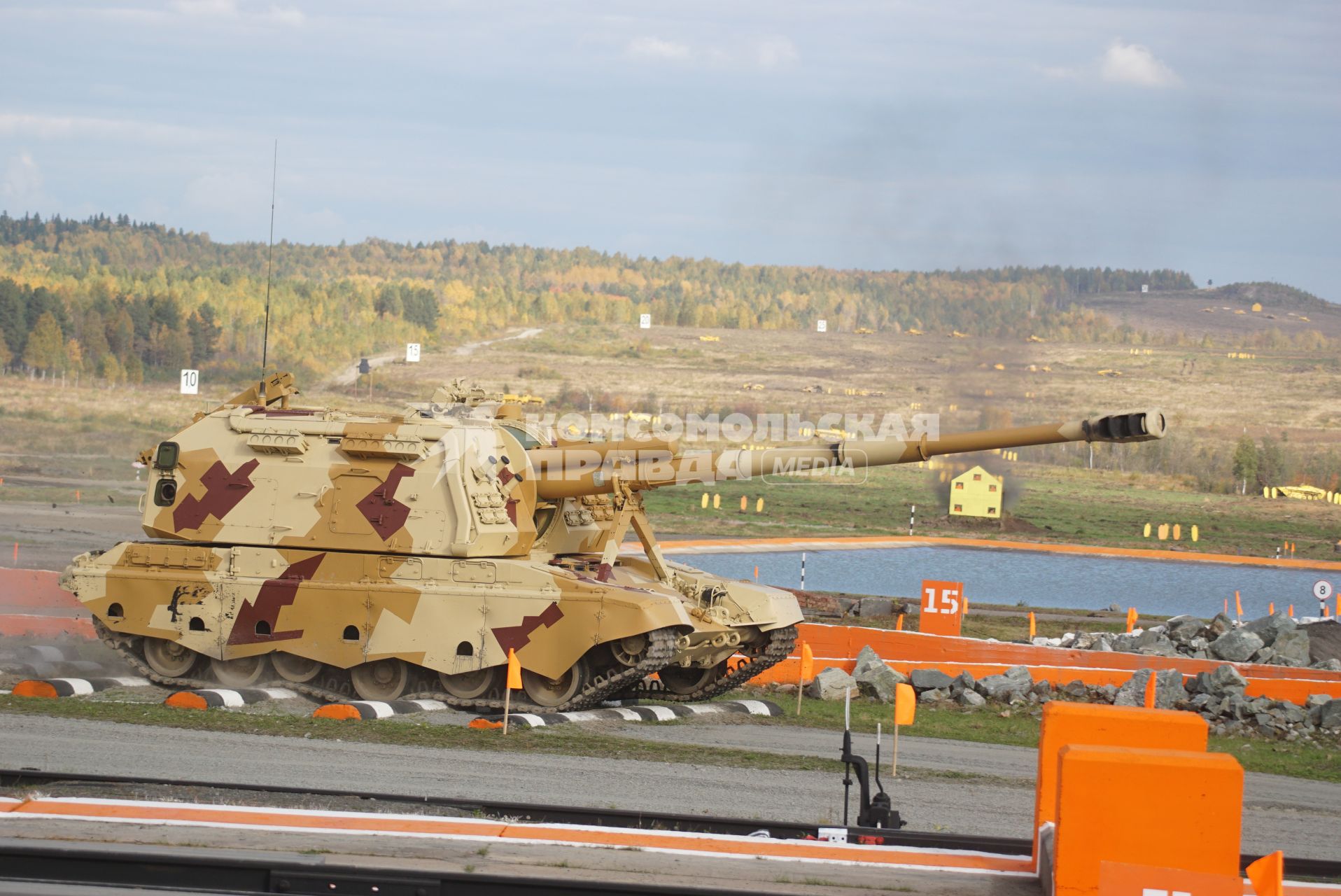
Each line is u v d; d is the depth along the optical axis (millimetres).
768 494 136750
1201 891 15328
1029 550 107188
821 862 19625
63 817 20234
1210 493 155250
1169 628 53562
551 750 30422
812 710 40062
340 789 24953
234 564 38188
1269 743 38562
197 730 30438
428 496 37125
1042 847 18688
